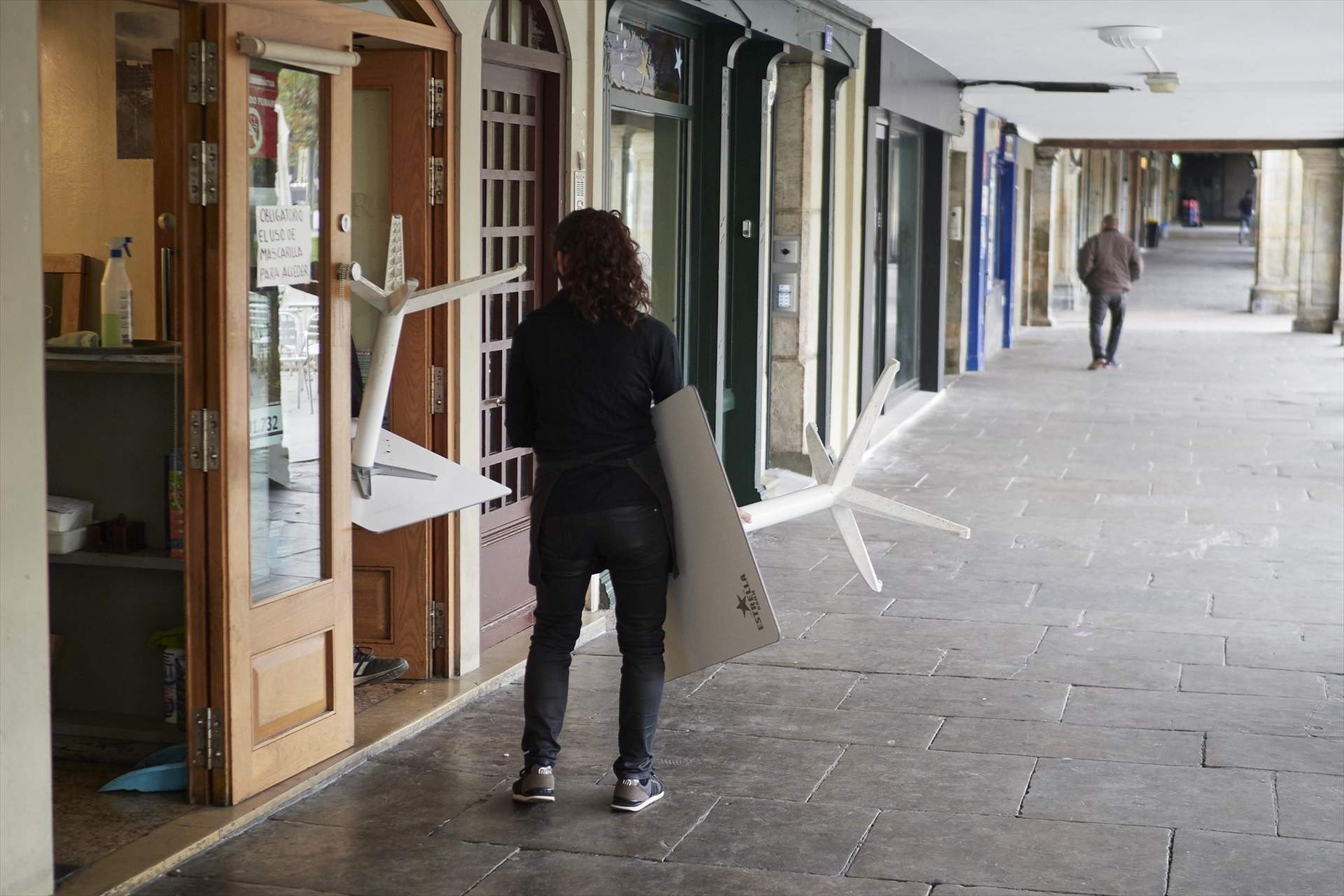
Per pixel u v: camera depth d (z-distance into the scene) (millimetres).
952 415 13867
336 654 4746
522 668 5840
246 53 4117
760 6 8469
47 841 3613
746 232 9078
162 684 4914
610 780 4699
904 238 14664
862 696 5605
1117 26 10312
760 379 9195
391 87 5375
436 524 5566
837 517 4523
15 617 3479
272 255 4352
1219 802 4543
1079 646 6320
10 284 3416
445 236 5434
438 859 4078
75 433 4812
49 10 5047
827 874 3994
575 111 6402
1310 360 18953
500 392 6109
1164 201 68625
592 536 4258
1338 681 5836
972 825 4352
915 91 12305
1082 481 10461
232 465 4195
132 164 5059
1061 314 27312
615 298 4266
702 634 4422
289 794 4453
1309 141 22688
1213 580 7543
